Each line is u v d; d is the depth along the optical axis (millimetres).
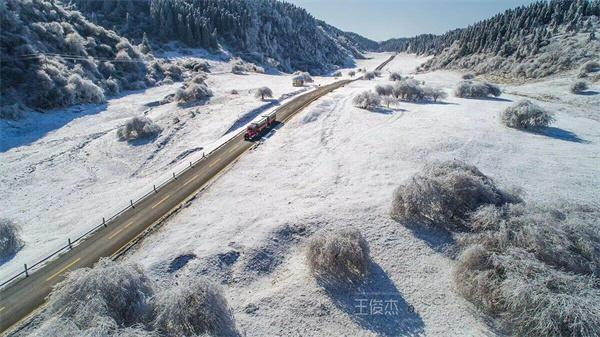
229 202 25469
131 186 31359
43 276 18719
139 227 22969
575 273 14680
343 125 41188
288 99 58250
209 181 29578
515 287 13625
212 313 13773
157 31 118562
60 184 33125
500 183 24266
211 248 19453
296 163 31844
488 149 31219
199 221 23016
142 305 13836
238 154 35625
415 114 44531
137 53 89125
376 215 21641
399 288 16516
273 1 185125
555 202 19625
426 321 14695
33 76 55625
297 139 38219
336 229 18953
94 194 30891
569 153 30312
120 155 39938
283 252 19531
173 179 30375
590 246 15266
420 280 16875
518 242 16188
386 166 28688
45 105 54094
